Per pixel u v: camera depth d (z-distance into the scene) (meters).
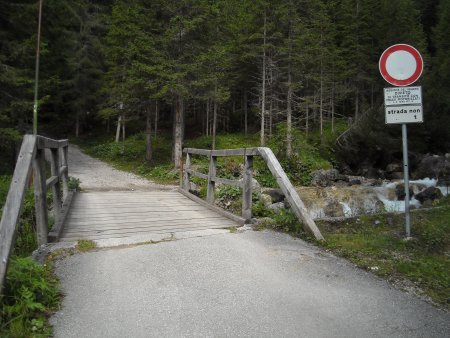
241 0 28.30
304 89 32.50
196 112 40.59
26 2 15.37
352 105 39.78
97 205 8.20
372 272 4.40
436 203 9.87
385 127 26.05
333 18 34.94
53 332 2.96
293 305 3.50
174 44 18.91
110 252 4.87
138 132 37.97
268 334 3.01
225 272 4.23
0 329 2.88
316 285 3.97
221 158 17.11
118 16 20.03
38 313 3.21
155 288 3.79
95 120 41.84
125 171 21.08
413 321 3.29
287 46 23.88
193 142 29.27
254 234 5.84
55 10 16.70
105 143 33.44
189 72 18.81
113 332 2.98
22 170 3.80
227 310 3.37
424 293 3.91
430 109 26.41
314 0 25.98
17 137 13.30
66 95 36.94
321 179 18.95
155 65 17.80
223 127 38.56
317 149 24.47
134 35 18.44
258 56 25.50
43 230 5.15
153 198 9.32
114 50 20.67
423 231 6.16
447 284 4.16
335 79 31.94
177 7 18.59
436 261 4.95
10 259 3.44
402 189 14.88
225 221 6.81
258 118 35.56
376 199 13.35
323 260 4.73
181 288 3.80
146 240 5.43
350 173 25.98
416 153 25.78
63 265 4.37
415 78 5.83
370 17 33.44
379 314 3.39
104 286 3.82
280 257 4.78
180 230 6.09
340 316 3.33
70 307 3.37
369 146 26.59
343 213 11.54
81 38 33.44
